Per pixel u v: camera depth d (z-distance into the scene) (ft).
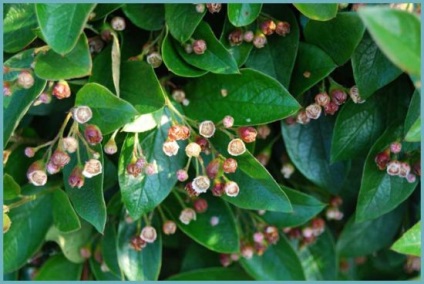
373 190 1.31
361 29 1.23
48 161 1.24
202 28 1.26
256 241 1.42
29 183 1.37
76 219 1.32
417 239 1.16
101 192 1.22
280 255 1.48
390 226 1.52
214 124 1.27
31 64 1.21
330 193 1.45
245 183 1.29
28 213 1.40
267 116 1.25
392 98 1.32
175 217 1.40
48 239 1.41
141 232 1.37
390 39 0.91
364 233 1.51
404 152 1.30
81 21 1.13
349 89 1.28
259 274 1.47
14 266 1.39
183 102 1.30
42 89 1.19
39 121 1.40
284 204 1.27
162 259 1.59
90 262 1.46
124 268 1.39
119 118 1.18
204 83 1.30
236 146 1.23
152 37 1.31
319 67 1.28
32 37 1.25
